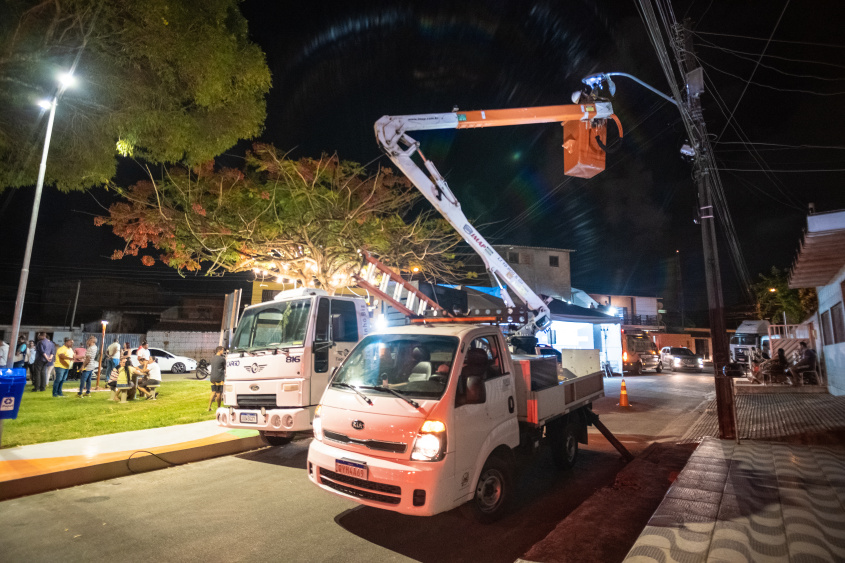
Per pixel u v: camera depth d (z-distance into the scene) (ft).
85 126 29.14
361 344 18.38
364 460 14.21
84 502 18.11
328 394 16.57
